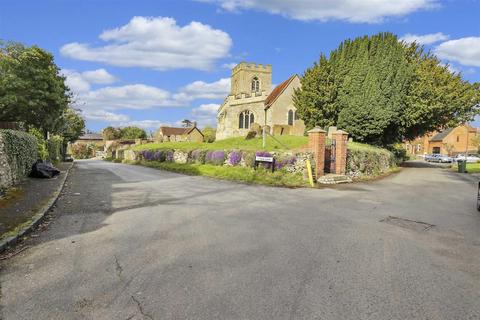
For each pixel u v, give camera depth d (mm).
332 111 27547
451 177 20438
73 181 16641
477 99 31031
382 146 28625
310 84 28281
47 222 7875
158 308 3846
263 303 3971
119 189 13664
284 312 3777
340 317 3689
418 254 5809
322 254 5715
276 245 6188
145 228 7355
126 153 44062
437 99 27234
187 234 6895
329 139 18469
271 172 17141
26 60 23172
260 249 5938
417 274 4906
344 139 17766
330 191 13695
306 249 5977
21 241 6367
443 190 14508
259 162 18188
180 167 23766
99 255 5590
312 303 3988
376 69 25094
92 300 4035
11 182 12188
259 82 59125
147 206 9945
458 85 30109
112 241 6375
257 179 16500
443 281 4672
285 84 45188
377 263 5332
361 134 26141
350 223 8070
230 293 4215
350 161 18625
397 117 25906
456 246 6332
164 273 4828
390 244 6379
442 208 10266
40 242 6320
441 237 6965
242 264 5195
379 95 24797
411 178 19625
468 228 7766
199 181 16734
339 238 6719
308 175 15906
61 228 7340
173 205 10133
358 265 5227
